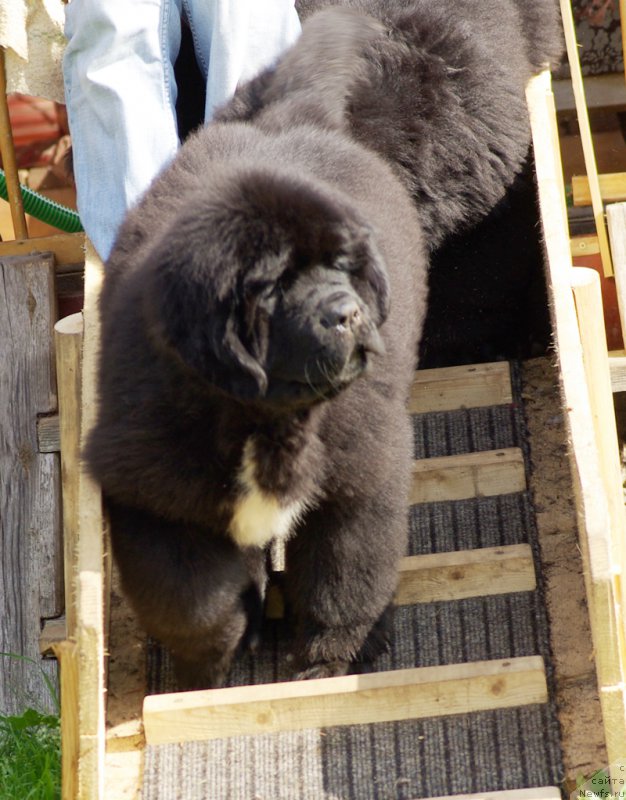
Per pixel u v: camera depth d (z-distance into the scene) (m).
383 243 8.81
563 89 17.00
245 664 9.41
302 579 9.09
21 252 13.08
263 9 11.12
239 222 7.34
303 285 7.57
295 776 8.16
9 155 13.15
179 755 8.34
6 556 11.84
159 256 7.49
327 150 9.27
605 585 7.72
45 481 12.02
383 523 8.70
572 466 8.47
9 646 11.60
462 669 8.33
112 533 8.62
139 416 8.01
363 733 8.30
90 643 8.09
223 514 8.44
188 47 12.14
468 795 7.93
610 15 16.69
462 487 10.18
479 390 10.91
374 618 9.07
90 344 9.31
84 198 10.37
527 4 12.08
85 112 10.58
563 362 8.93
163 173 9.40
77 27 10.79
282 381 7.75
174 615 8.59
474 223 11.30
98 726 8.03
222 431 8.02
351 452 8.37
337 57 10.34
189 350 7.38
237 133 9.38
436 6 11.38
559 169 11.72
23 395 12.26
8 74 12.17
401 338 8.85
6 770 9.33
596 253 13.43
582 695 8.38
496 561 9.38
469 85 11.06
